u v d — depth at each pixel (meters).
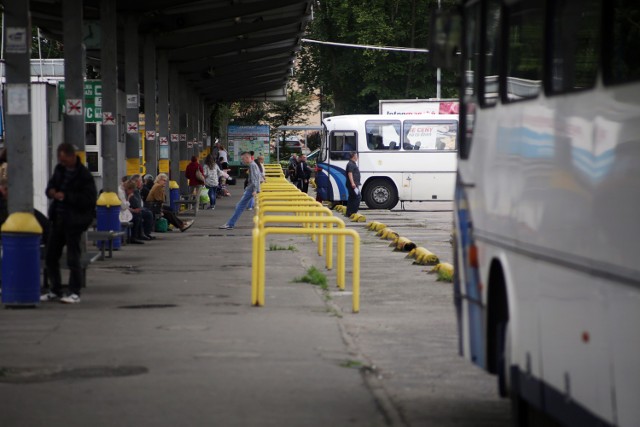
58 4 45.91
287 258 31.14
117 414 11.52
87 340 16.28
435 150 63.00
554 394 8.80
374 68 103.44
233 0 47.75
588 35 8.22
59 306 20.03
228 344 16.03
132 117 42.59
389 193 63.16
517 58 10.36
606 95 7.71
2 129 31.22
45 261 21.23
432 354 15.70
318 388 13.02
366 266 29.34
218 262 29.31
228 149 109.06
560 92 8.85
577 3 8.51
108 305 20.25
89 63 68.56
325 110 129.38
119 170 38.34
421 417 11.74
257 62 79.00
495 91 11.20
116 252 32.16
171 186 52.94
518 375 9.99
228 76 83.06
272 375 13.77
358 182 53.94
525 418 10.11
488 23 11.66
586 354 7.94
